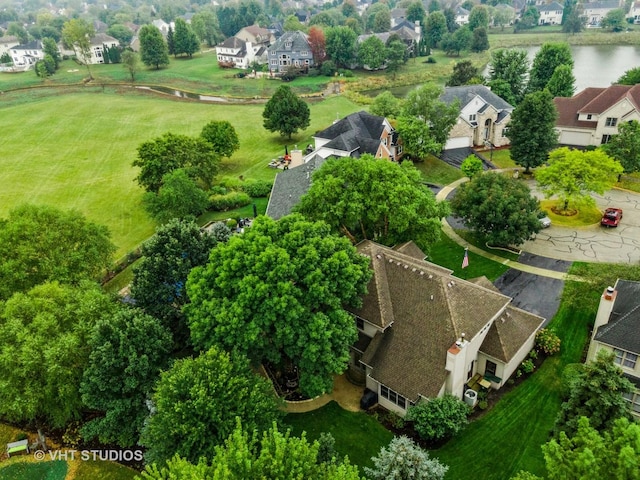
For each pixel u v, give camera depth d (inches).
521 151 2682.1
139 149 2650.1
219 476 776.3
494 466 1138.7
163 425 1032.2
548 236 2119.8
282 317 1202.0
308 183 2172.7
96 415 1360.7
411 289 1384.1
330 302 1214.3
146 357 1185.4
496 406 1306.6
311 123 4119.1
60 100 5152.6
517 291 1769.2
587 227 2169.0
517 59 3922.2
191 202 2367.1
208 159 2721.5
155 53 6382.9
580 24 7711.6
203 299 1249.4
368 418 1296.8
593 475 719.7
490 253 2034.9
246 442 913.5
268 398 1114.1
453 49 6835.6
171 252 1467.8
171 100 5162.4
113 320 1229.1
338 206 1636.3
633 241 2030.0
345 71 6008.9
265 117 3641.7
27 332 1208.2
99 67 6786.4
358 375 1445.6
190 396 1045.8
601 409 968.9
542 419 1257.4
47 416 1347.2
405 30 7017.7
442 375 1228.5
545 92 2603.3
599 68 5482.3
